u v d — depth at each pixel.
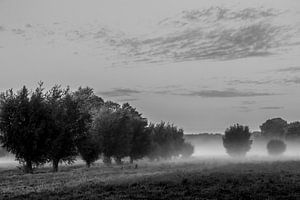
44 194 23.77
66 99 54.66
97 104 76.56
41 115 51.09
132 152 80.38
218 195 22.66
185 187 25.72
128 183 28.02
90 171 46.47
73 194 23.28
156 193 23.44
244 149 96.56
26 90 51.44
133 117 81.75
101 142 66.50
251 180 29.33
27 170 50.81
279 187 25.55
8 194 24.17
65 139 53.16
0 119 50.12
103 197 22.19
